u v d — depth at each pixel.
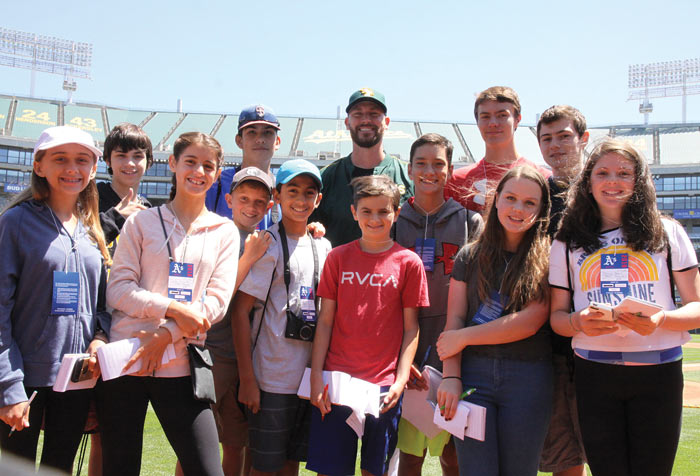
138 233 2.72
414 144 3.63
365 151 4.16
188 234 2.79
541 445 2.67
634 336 2.52
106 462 2.57
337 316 3.01
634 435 2.53
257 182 3.54
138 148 4.05
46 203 2.74
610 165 2.64
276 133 4.77
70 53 51.88
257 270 3.17
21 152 40.78
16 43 49.78
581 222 2.76
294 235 3.37
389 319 2.96
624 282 2.57
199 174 2.83
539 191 2.82
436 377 2.98
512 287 2.76
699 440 5.60
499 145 4.01
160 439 5.15
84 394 2.62
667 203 43.72
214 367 3.34
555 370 3.18
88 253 2.76
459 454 2.69
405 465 3.26
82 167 2.74
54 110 43.84
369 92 4.09
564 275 2.77
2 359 2.39
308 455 2.91
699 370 12.66
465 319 2.92
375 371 2.89
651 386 2.50
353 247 3.10
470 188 3.93
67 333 2.59
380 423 2.88
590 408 2.62
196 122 45.53
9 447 2.46
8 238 2.54
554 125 3.77
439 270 3.35
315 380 2.89
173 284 2.67
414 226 3.53
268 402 3.03
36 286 2.56
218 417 3.42
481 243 2.94
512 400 2.67
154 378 2.60
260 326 3.15
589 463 2.63
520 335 2.68
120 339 2.64
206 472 2.55
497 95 3.95
